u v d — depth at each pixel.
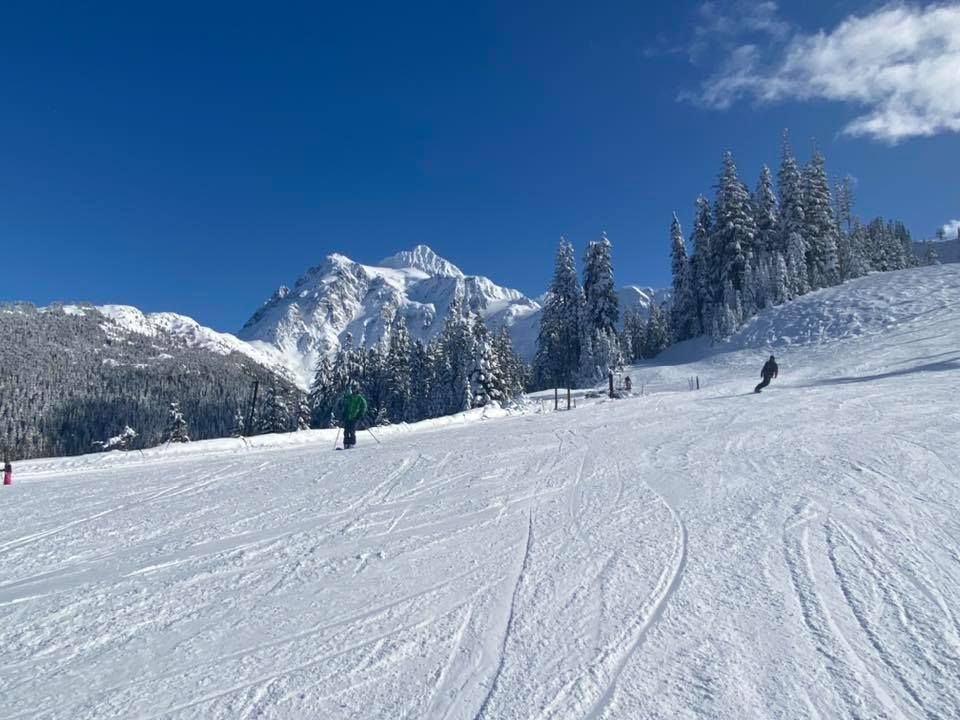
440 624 4.22
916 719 2.92
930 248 103.38
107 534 7.12
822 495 7.00
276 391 50.22
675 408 18.83
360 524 7.03
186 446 16.11
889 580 4.54
